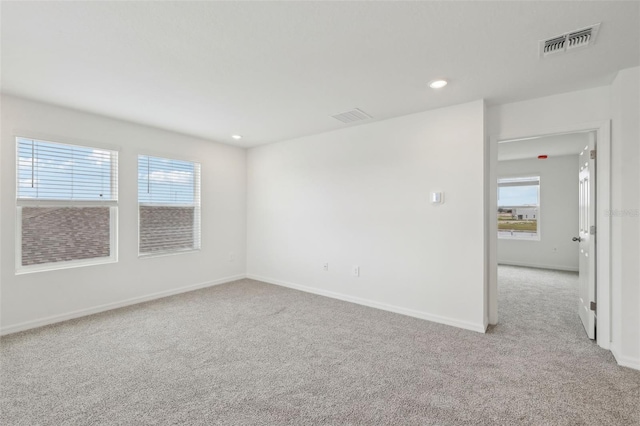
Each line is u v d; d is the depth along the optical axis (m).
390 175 3.55
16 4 1.56
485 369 2.24
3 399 1.88
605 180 2.54
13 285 2.91
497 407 1.81
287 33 1.85
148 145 3.90
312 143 4.31
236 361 2.37
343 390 1.99
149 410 1.79
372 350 2.55
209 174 4.66
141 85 2.62
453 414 1.75
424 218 3.30
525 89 2.68
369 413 1.77
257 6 1.60
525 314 3.44
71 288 3.28
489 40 1.92
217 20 1.72
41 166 3.09
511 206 6.72
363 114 3.38
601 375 2.16
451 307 3.12
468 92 2.76
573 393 1.95
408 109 3.22
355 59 2.17
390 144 3.55
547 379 2.11
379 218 3.65
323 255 4.20
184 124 3.79
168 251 4.19
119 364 2.31
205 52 2.08
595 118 2.62
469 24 1.76
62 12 1.64
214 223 4.74
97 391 1.97
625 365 2.28
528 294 4.29
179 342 2.70
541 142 4.88
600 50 2.03
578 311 3.42
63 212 3.26
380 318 3.31
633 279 2.28
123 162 3.67
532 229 6.49
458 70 2.33
